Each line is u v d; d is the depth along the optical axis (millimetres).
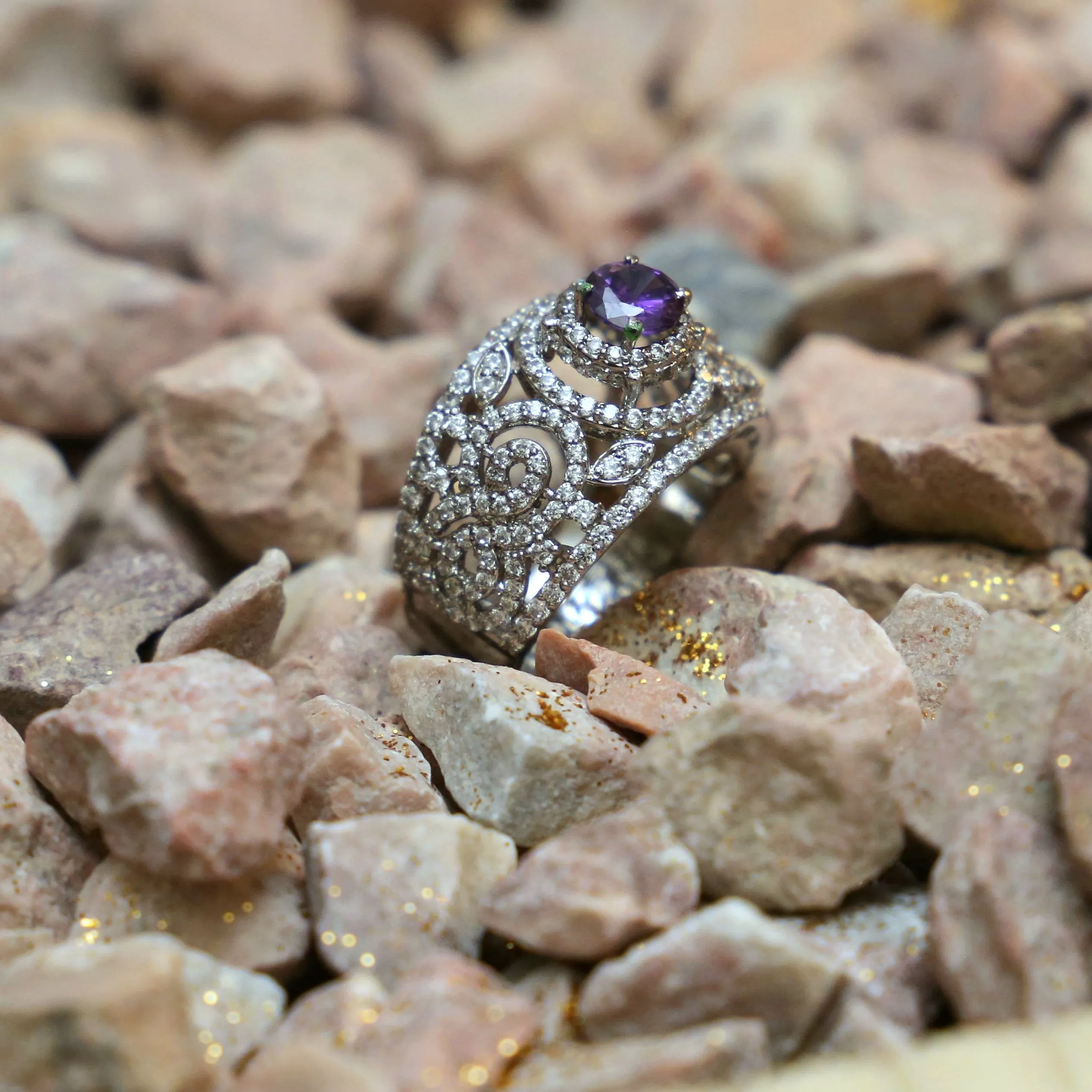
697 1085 318
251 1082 318
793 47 458
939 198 395
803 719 327
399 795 332
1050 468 350
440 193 397
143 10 425
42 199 391
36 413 367
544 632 341
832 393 362
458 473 344
